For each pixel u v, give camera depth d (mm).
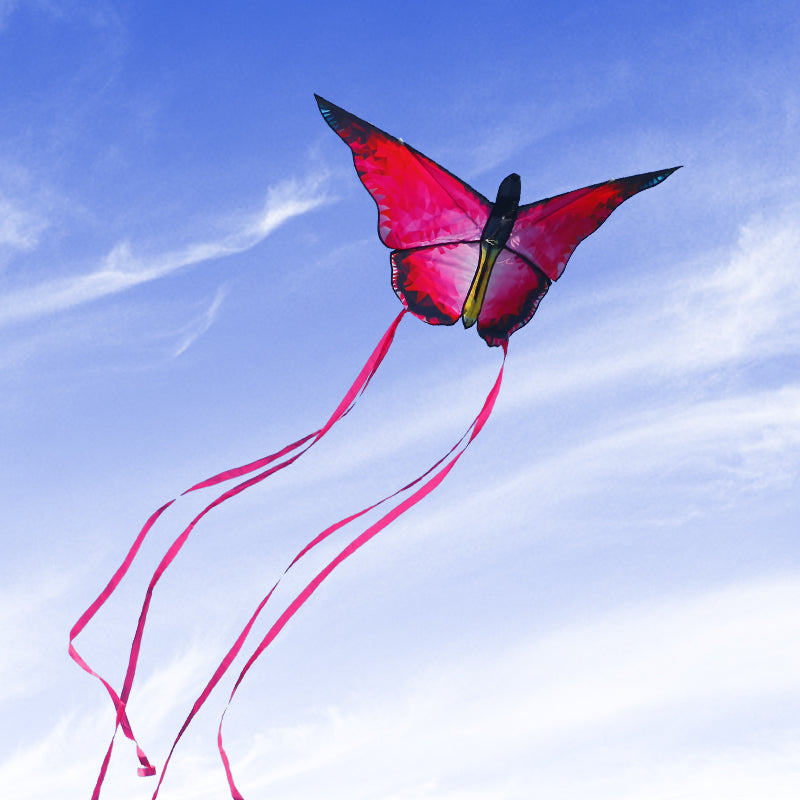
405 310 5301
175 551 4730
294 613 4547
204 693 4328
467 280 5355
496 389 5113
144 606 4656
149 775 4402
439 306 5336
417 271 5344
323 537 4551
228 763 4309
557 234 5488
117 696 4477
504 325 5430
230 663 4387
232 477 4867
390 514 4711
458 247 5359
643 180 5531
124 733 4449
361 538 4656
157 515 4750
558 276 5523
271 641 4480
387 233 5309
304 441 5016
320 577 4574
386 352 5215
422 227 5332
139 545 4703
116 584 4668
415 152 5223
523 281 5457
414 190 5289
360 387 5164
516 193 5203
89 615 4602
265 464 4930
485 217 5352
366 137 5152
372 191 5254
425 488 4812
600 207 5527
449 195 5309
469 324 5352
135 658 4582
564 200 5430
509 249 5426
